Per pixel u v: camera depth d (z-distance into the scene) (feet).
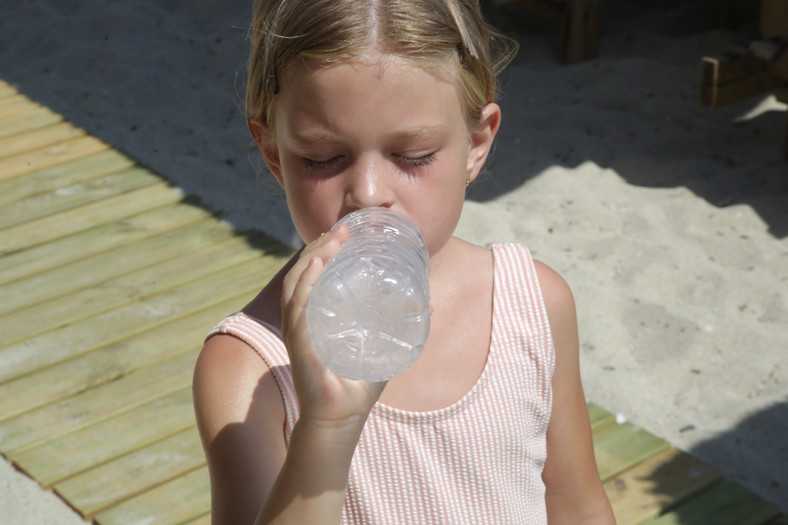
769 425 10.64
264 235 14.65
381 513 4.40
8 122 18.15
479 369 4.66
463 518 4.44
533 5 20.15
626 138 17.12
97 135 17.71
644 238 14.26
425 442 4.43
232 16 22.24
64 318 12.50
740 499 9.73
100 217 15.07
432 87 3.88
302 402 3.56
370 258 3.40
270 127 4.19
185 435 10.44
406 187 3.93
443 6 3.95
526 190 15.74
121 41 21.16
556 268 13.58
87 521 9.33
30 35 21.61
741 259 13.62
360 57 3.76
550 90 18.78
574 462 5.09
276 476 4.09
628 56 19.84
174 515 9.32
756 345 11.84
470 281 4.82
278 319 4.42
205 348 4.42
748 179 15.62
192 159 16.84
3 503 9.48
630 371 11.61
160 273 13.60
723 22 20.43
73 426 10.54
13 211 15.26
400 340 3.40
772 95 17.98
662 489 9.85
